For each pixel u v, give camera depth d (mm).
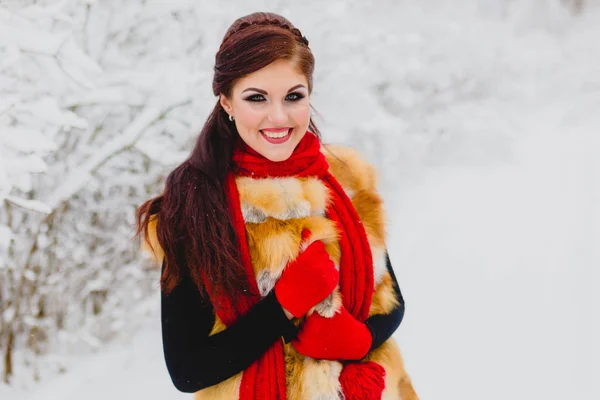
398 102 4957
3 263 2854
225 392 1244
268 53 1109
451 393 2613
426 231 3949
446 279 3430
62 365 3111
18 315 3119
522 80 6301
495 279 3369
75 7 3027
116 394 2863
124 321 3418
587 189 4230
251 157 1225
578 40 7586
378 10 5605
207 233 1175
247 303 1224
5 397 2916
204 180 1202
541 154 5008
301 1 3883
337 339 1229
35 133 2314
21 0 2684
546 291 3209
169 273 1216
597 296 3090
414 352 2889
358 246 1301
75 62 2334
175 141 3332
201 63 3342
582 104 5965
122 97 2840
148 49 3385
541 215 3973
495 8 7598
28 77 2645
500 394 2580
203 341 1238
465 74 5590
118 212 3475
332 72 4180
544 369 2684
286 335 1214
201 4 3357
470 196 4402
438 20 6133
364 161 1437
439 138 5195
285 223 1229
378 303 1385
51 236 3152
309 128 1464
